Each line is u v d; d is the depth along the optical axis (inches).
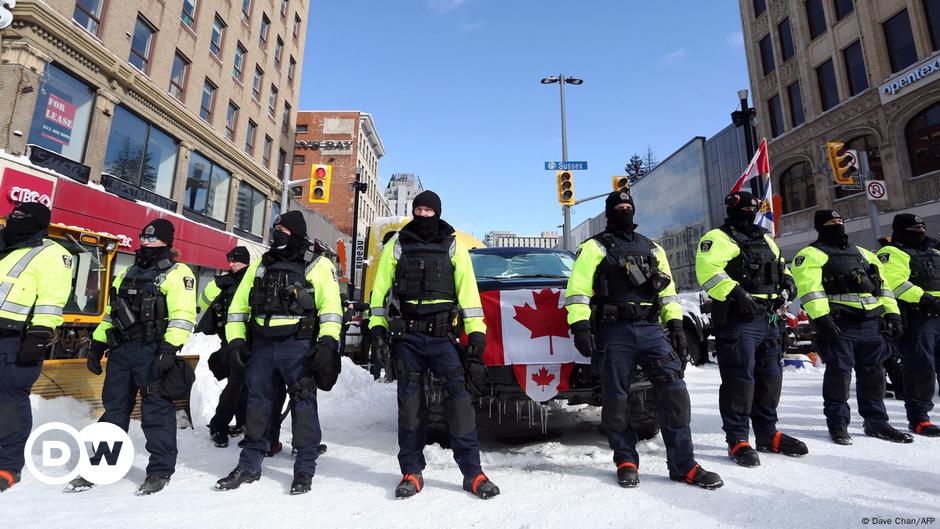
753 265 131.9
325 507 102.6
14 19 443.2
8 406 118.1
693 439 157.1
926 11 624.4
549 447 148.4
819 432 161.2
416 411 115.4
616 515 93.7
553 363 140.6
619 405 117.0
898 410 202.5
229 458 148.3
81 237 272.2
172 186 679.7
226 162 808.3
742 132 1005.2
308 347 122.6
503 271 189.3
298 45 1136.2
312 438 117.7
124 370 122.5
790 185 839.1
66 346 265.7
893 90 642.2
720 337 134.5
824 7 763.4
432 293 114.6
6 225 121.9
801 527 85.4
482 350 112.8
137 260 127.1
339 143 1786.4
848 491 102.8
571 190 571.2
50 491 114.2
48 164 469.1
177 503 105.6
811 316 149.3
